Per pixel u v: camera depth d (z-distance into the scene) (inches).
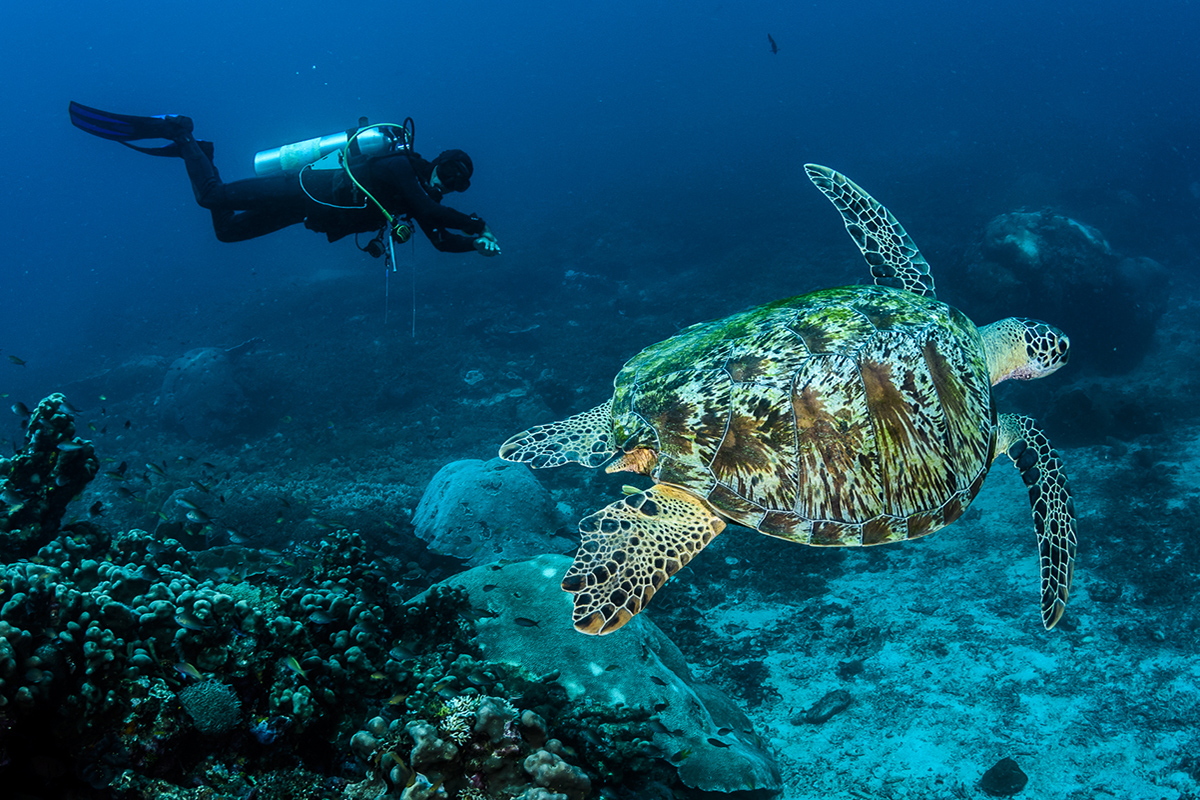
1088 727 268.7
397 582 290.4
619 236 1487.5
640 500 141.6
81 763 130.0
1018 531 409.1
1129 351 666.2
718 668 332.2
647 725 207.8
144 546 207.3
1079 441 522.9
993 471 489.4
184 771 139.3
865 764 263.3
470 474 434.9
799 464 140.9
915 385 150.4
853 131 2351.1
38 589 134.8
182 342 1192.8
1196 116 1680.6
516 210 2117.4
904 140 2094.0
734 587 400.8
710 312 936.9
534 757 141.5
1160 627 317.7
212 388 780.0
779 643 346.3
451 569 393.7
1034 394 622.2
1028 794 242.2
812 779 257.0
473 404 768.3
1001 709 283.1
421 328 1038.4
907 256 198.8
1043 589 150.7
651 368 169.5
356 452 662.5
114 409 910.4
